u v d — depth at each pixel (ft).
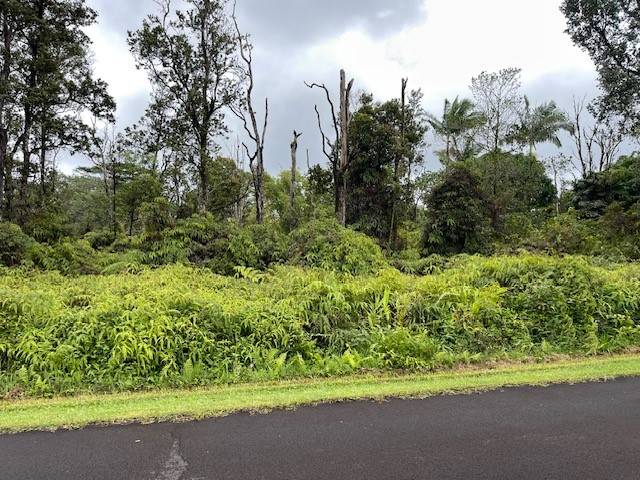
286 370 20.54
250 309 23.81
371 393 16.42
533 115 118.32
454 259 44.60
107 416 14.42
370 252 45.27
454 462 11.38
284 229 71.72
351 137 77.66
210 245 47.50
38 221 61.82
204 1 73.36
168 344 20.84
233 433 13.10
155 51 72.90
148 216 48.08
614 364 20.66
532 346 24.56
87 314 22.17
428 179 84.43
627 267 34.96
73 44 74.84
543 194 122.72
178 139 76.13
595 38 69.67
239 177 89.56
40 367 19.65
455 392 16.57
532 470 11.00
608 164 117.29
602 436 12.86
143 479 10.70
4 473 10.96
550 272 29.37
